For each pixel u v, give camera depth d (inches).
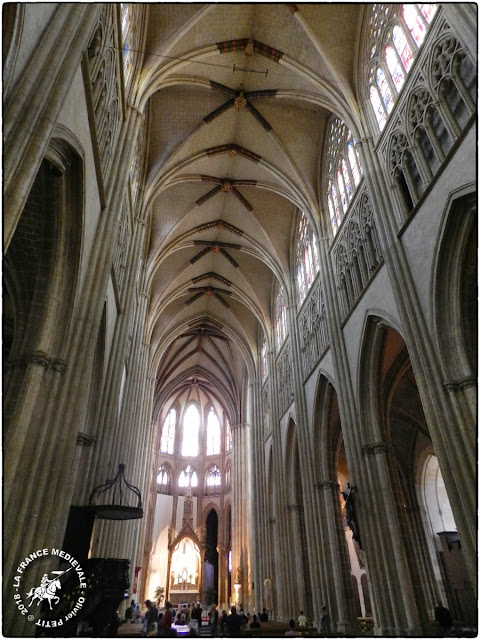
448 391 392.2
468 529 349.1
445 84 432.5
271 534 1139.3
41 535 287.0
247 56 734.5
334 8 644.7
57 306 342.0
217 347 1675.7
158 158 842.8
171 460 1937.7
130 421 797.9
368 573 521.0
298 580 866.1
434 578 843.4
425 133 468.8
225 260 1232.8
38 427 310.8
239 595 1370.6
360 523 548.7
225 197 1040.8
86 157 346.9
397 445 965.2
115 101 476.7
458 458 369.1
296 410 864.3
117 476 499.5
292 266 1036.5
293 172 860.6
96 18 295.1
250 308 1298.0
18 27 208.2
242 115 842.2
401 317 468.1
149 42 643.5
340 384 642.2
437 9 447.2
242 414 1656.0
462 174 388.2
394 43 559.8
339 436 850.8
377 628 488.1
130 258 706.2
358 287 634.8
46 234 344.2
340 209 745.0
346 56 666.8
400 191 515.8
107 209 457.7
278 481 1014.4
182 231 1091.9
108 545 603.8
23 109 222.5
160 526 1768.0
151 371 1355.8
